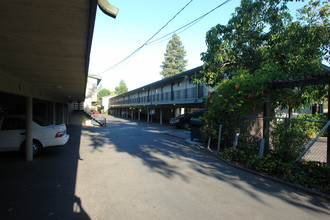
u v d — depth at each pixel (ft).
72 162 22.02
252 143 23.26
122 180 16.39
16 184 15.37
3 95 39.34
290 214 11.24
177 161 23.00
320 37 26.58
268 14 31.71
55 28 8.55
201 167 20.72
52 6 6.81
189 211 11.39
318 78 17.83
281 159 19.10
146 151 28.50
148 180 16.46
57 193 13.73
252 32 31.99
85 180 16.33
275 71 25.64
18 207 11.70
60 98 46.78
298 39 27.89
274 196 13.70
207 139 33.12
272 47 31.63
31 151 22.77
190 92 69.10
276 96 26.53
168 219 10.52
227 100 26.84
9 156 24.82
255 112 27.30
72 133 50.14
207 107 33.42
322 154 25.49
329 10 27.02
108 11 8.14
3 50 11.39
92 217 10.66
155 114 120.78
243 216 10.92
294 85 20.47
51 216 10.74
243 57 33.14
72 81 21.34
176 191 14.26
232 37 32.50
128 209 11.56
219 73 34.81
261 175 18.11
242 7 32.58
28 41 10.02
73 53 11.75
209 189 14.73
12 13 7.33
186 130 60.59
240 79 25.84
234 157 22.91
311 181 15.03
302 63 28.30
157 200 12.77
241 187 15.28
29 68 15.44
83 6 6.78
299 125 19.16
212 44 33.19
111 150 28.91
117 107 184.44
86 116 78.74
